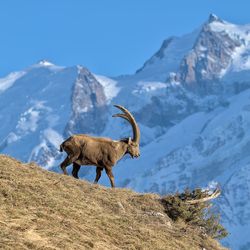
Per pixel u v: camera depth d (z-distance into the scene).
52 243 48.19
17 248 45.38
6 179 57.09
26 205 53.41
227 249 64.94
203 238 64.25
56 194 58.56
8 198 53.28
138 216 63.69
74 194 61.16
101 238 53.19
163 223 64.69
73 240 50.09
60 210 54.66
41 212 52.59
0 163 62.12
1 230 47.28
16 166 63.03
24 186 56.78
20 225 49.12
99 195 64.50
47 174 64.75
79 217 54.91
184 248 59.28
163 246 56.84
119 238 54.84
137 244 54.69
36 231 49.25
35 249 46.44
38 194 56.47
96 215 57.69
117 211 62.69
